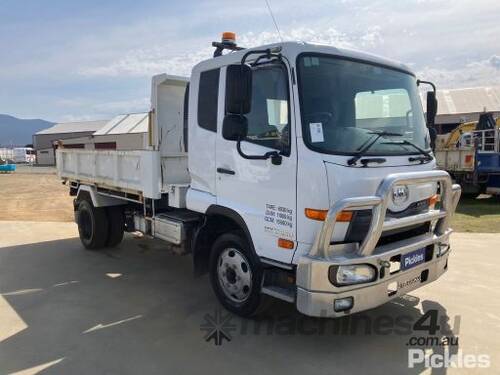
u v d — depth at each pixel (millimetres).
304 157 3643
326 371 3639
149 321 4641
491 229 9812
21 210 13562
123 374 3602
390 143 4062
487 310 4906
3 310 4969
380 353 3945
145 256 7289
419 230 4281
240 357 3873
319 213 3562
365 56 4227
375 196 3506
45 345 4109
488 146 15539
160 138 5879
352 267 3529
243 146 4199
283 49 3791
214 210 4609
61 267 6672
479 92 38219
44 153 65000
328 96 3840
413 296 5332
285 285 3992
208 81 4621
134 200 6246
